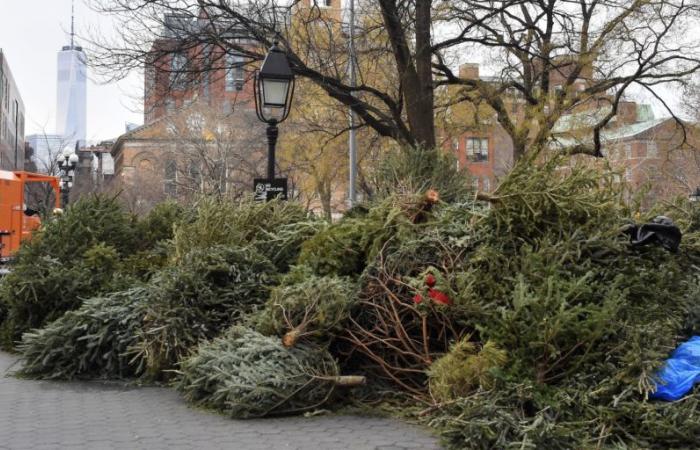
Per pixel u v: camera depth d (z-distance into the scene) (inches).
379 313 263.0
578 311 218.7
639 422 206.7
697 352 222.5
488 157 1530.5
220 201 408.8
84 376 314.8
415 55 665.0
